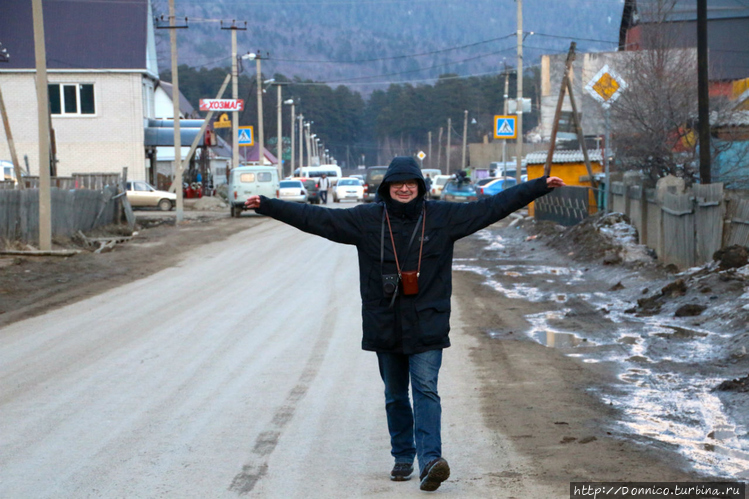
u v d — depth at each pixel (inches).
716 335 406.3
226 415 290.4
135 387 331.6
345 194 2337.6
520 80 1690.5
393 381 219.5
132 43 1963.6
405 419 222.2
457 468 231.5
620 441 255.0
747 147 905.5
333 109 7598.4
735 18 1491.1
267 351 403.9
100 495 211.3
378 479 222.8
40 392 323.0
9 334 446.9
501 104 6314.0
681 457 239.1
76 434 267.0
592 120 1552.7
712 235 547.5
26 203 867.4
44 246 823.1
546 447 249.6
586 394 317.1
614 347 405.7
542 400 308.2
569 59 1146.0
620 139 944.3
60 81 1926.7
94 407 300.7
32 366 368.8
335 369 365.1
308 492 212.5
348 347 413.7
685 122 912.9
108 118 1943.9
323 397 316.2
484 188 1764.3
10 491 215.2
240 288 641.0
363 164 7869.1
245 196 1578.5
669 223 647.1
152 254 893.2
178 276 717.9
